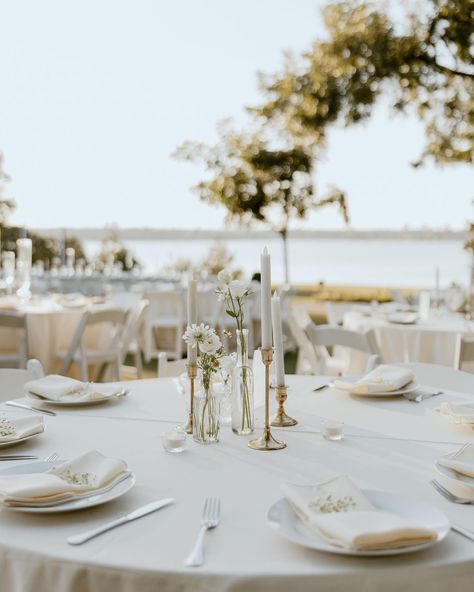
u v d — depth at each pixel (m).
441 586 1.06
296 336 4.99
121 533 1.19
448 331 4.78
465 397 2.30
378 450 1.71
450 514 1.29
